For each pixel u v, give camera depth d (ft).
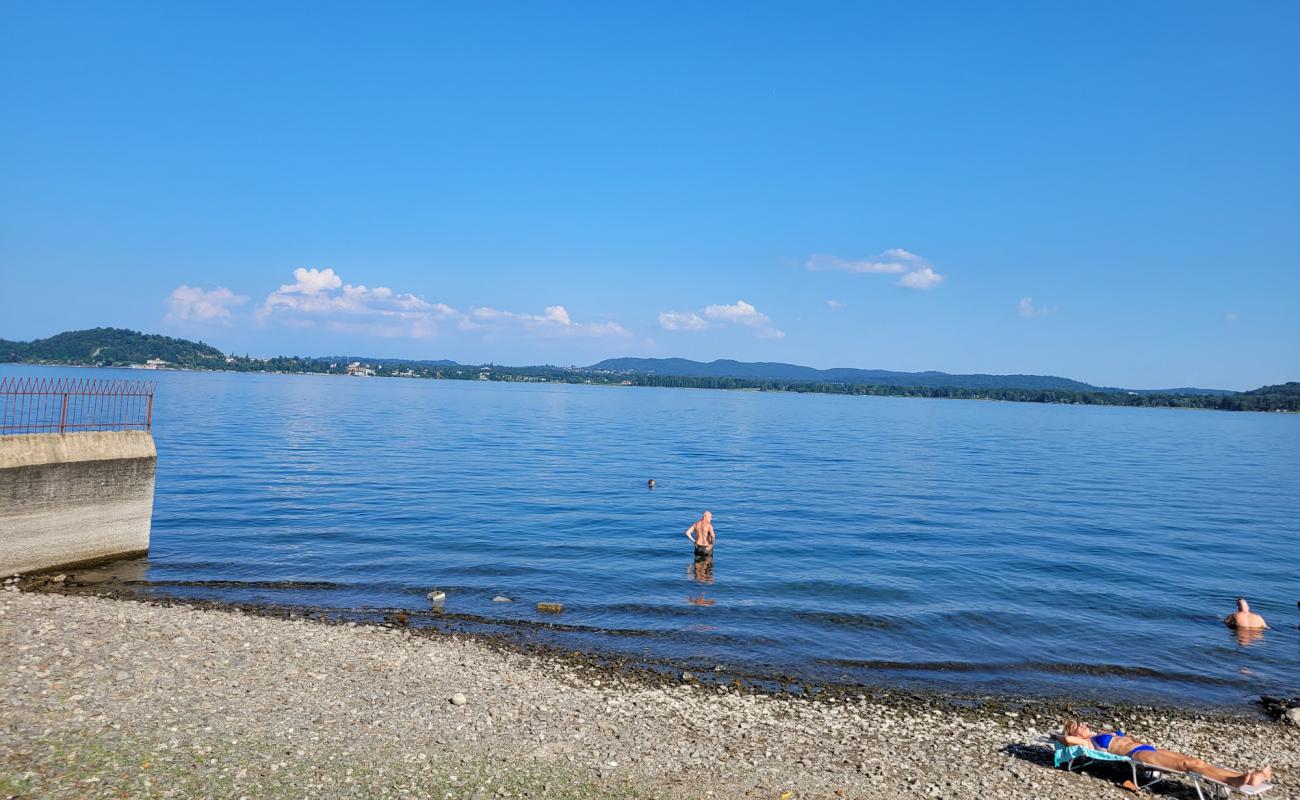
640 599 78.23
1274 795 42.24
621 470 191.52
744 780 40.29
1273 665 65.21
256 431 250.78
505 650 60.85
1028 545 112.37
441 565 88.79
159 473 150.00
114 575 77.30
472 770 38.99
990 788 41.06
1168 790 41.24
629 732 45.44
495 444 249.14
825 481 182.80
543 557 95.09
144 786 34.53
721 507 139.54
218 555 88.33
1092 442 362.12
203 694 45.44
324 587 77.92
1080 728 44.57
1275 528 134.51
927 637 69.21
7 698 41.96
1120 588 88.63
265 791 35.19
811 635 68.64
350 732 42.11
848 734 47.67
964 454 270.26
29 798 32.58
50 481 74.49
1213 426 596.70
